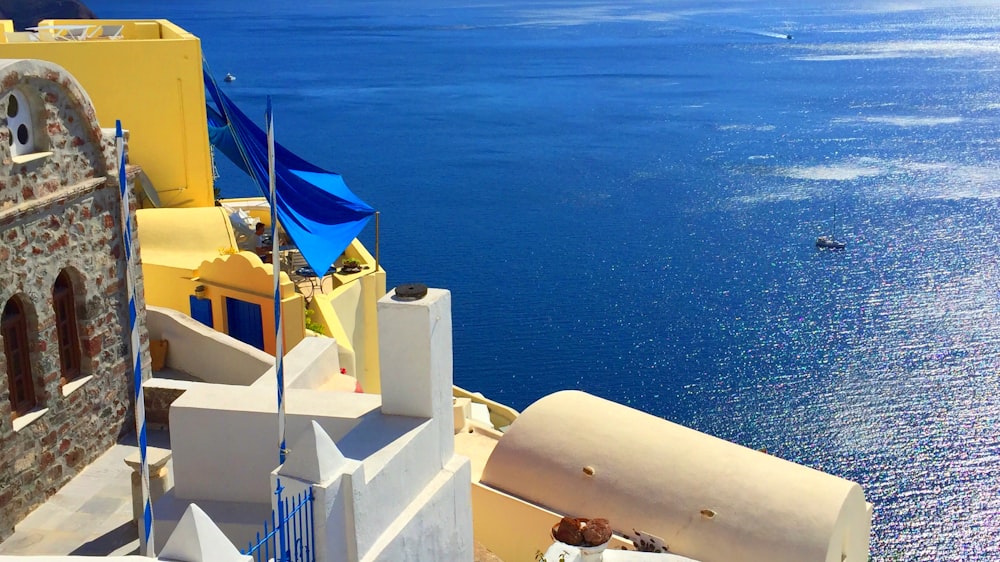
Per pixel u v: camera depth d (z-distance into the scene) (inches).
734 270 3619.6
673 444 578.6
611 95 7716.5
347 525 335.9
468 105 7190.0
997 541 1920.5
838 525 526.9
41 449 521.0
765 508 532.7
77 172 542.9
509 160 5398.6
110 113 945.5
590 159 5438.0
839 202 4505.4
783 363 2824.8
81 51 924.6
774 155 5497.1
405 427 394.0
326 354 538.9
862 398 2576.3
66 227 533.6
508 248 3850.9
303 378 508.4
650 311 3221.0
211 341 687.7
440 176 5002.5
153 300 839.7
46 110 512.4
